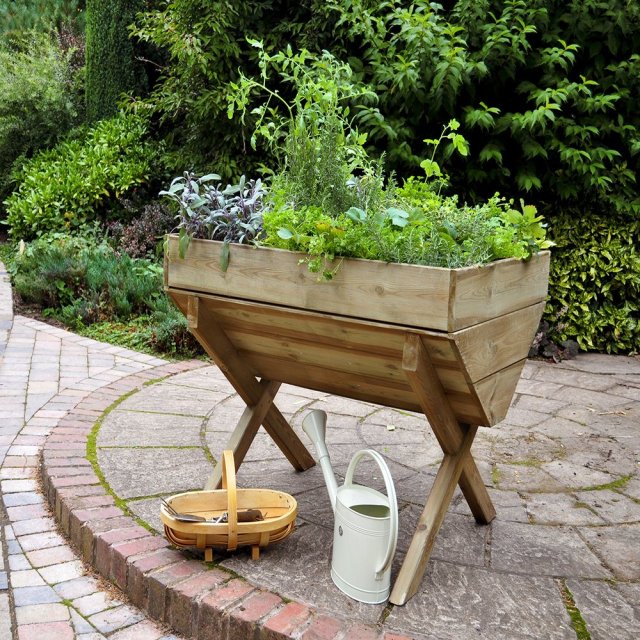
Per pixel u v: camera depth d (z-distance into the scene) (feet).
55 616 6.92
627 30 16.07
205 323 7.74
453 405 6.85
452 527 8.14
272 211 7.29
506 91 17.83
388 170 17.90
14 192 30.01
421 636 6.01
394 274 6.05
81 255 21.94
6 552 8.04
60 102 33.71
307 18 21.48
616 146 17.74
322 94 7.88
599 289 17.61
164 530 7.28
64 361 15.42
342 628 6.08
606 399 13.58
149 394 12.94
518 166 17.58
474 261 6.27
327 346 7.12
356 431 11.28
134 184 26.30
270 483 9.23
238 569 7.07
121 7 32.14
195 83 22.36
